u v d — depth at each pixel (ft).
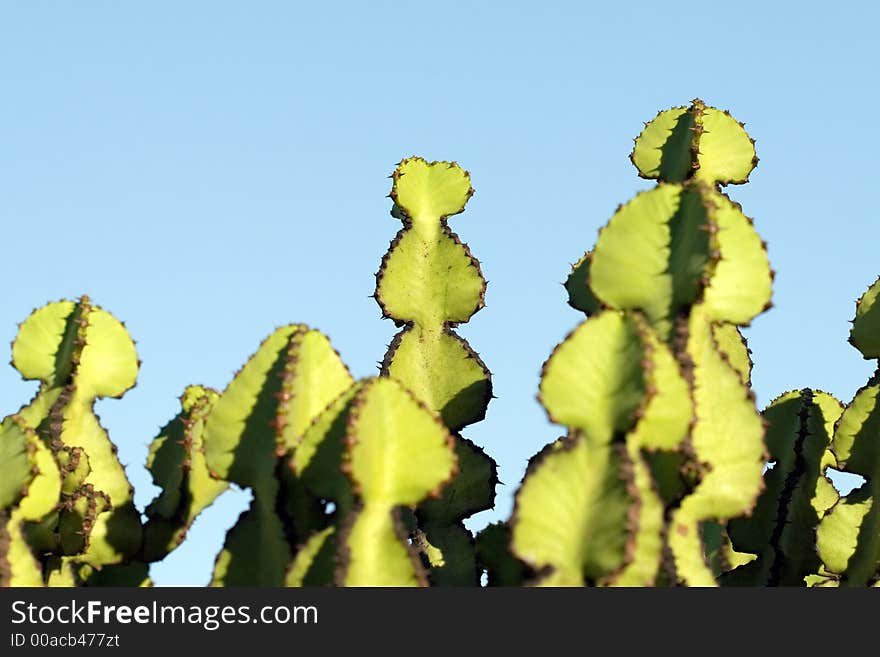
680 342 32.01
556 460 29.50
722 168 41.91
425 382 43.21
